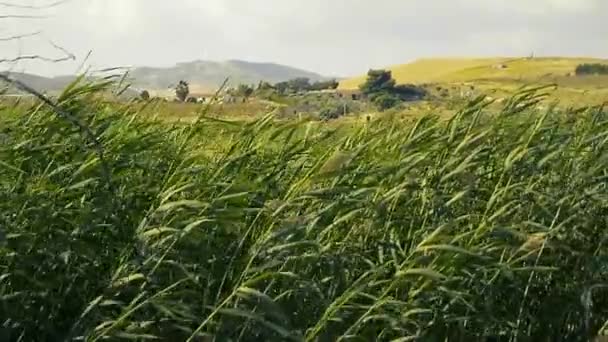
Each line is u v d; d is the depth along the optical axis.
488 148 6.30
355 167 6.02
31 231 4.91
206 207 5.06
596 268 6.24
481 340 5.73
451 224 5.27
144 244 4.86
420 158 5.93
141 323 4.63
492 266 5.54
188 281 4.98
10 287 4.83
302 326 5.13
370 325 5.32
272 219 5.25
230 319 4.79
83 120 5.48
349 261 5.50
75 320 4.79
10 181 5.17
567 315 6.36
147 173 5.58
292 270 5.20
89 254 4.95
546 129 6.75
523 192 6.11
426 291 5.34
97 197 5.12
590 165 6.86
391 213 5.77
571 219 6.24
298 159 6.09
